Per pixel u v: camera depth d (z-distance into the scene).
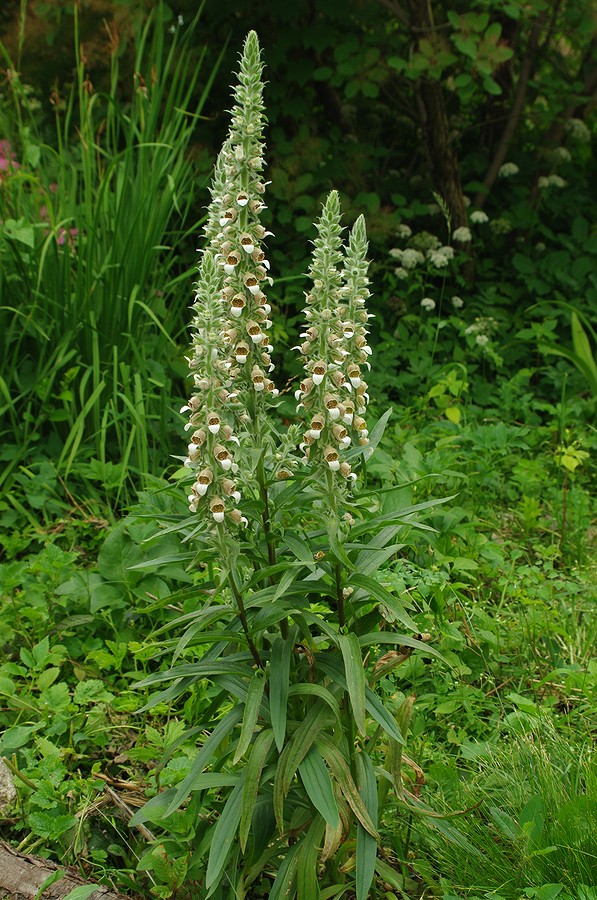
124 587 3.36
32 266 4.44
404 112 7.18
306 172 6.32
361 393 1.99
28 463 4.35
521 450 5.13
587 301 6.40
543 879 2.17
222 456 1.83
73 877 2.24
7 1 6.64
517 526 4.34
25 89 6.07
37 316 4.49
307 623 2.10
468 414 5.41
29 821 2.40
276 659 1.96
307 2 6.33
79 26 6.14
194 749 2.66
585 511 4.42
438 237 6.80
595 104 7.09
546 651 3.39
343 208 6.23
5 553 3.94
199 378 1.82
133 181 4.95
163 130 5.06
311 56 6.55
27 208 4.87
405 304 6.26
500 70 7.10
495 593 3.77
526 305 6.56
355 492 2.10
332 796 1.85
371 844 1.93
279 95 6.29
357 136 7.17
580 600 3.71
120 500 4.23
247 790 1.88
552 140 7.14
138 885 2.34
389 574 3.20
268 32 6.48
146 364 4.64
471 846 2.27
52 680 2.86
